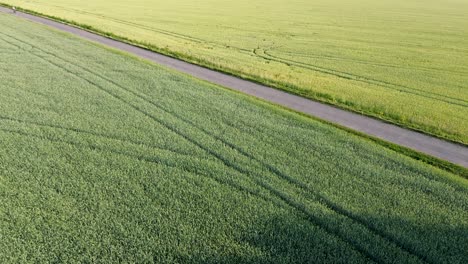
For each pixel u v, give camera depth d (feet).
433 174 46.83
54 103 62.64
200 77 84.64
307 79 86.94
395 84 95.04
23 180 40.81
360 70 108.27
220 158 47.96
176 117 59.77
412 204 40.37
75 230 33.91
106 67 85.66
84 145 49.21
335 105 71.41
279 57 119.55
